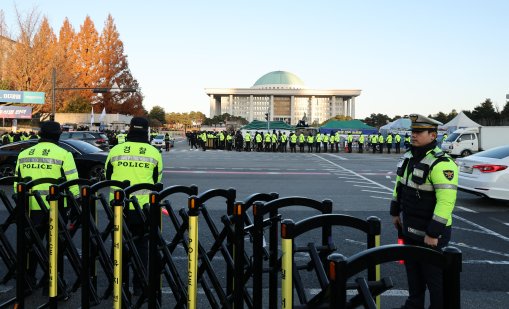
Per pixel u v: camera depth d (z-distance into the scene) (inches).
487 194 395.5
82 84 2298.2
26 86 1787.6
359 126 1825.8
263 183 574.6
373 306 81.7
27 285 186.4
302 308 104.3
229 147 1502.2
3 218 332.8
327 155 1280.8
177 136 3410.4
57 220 159.5
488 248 268.2
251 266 147.3
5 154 525.7
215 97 7642.7
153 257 151.6
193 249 140.4
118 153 188.7
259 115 7642.7
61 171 196.1
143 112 2620.6
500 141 1240.8
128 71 2445.9
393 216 165.5
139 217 176.1
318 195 475.2
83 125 2106.3
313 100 7687.0
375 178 648.4
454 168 142.2
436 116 3836.1
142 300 165.9
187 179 607.8
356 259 76.8
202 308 176.4
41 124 198.2
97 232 170.6
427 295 197.6
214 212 365.4
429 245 140.5
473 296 191.8
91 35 2322.8
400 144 1557.6
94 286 176.2
